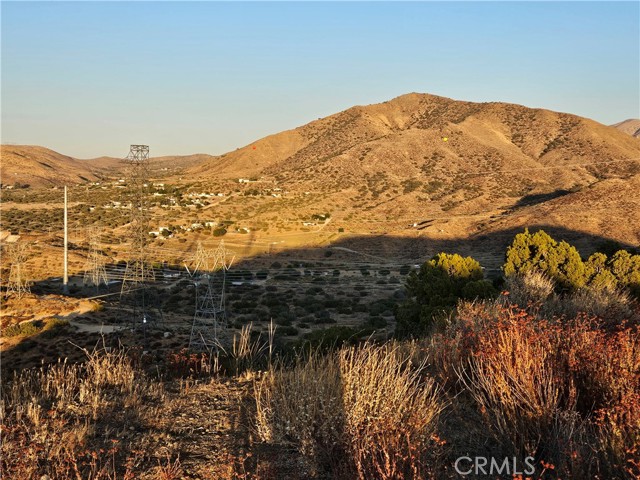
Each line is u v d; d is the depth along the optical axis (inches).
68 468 147.4
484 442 168.6
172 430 185.6
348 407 169.8
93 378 244.1
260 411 184.2
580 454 146.2
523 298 460.1
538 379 179.2
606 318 332.2
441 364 230.5
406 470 146.5
